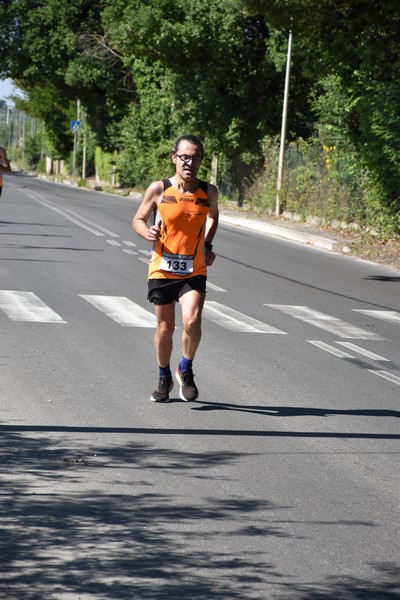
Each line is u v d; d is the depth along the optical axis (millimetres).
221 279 35375
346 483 12859
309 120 76312
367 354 22484
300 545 10547
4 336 21859
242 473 13070
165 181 16109
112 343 21750
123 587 9273
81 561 9836
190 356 16734
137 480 12539
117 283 31750
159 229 15867
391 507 11969
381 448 14664
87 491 12016
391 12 42312
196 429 15203
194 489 12289
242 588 9359
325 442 14859
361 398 17953
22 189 100500
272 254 46375
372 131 51000
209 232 16438
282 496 12188
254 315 27344
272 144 74062
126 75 111750
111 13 78938
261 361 20812
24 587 9164
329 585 9539
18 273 32719
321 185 63500
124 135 105312
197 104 79062
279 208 69688
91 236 48406
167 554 10117
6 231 48562
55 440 14211
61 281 31453
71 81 115188
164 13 76250
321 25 44156
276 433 15211
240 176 81000
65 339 21922
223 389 18016
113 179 131000
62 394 16938
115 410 16078
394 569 10023
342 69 47250
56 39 117750
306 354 21969
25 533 10516
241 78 76250
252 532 10875
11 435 14344
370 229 56312
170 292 16438
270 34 74000
